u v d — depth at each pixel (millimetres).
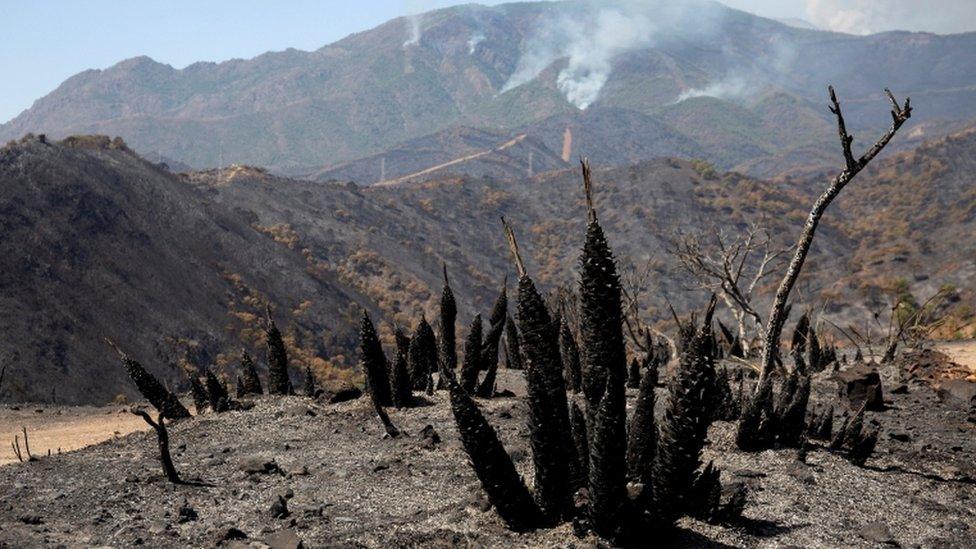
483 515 10836
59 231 107875
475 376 20688
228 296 117125
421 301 152875
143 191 136875
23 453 20062
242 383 22875
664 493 9844
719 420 16812
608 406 9453
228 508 11633
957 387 20672
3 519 10898
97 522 10820
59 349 82250
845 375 20062
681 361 9828
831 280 118062
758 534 10492
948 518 11625
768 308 103562
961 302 101188
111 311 96875
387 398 19734
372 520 10891
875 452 15492
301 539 9906
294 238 160875
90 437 22547
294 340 110000
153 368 89500
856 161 14328
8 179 114125
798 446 14984
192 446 16406
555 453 10266
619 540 9852
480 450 9969
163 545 9680
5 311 84562
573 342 20188
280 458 15023
